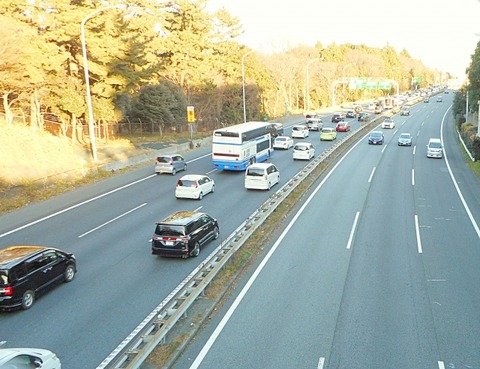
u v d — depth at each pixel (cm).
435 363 1121
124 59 4438
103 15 4234
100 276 1706
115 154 4238
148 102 6134
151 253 1947
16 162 3206
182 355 1159
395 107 10750
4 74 3475
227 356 1154
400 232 2153
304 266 1748
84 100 4428
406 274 1669
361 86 11412
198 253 1927
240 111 8006
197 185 2850
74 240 2133
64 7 3938
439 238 2067
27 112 4662
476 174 3600
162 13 6450
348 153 4650
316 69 11675
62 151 3791
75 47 4272
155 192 3080
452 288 1552
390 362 1126
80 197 2953
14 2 3706
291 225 2275
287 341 1223
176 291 1566
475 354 1159
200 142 5331
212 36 7675
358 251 1905
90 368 1127
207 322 1327
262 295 1503
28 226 2362
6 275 1404
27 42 3562
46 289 1542
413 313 1376
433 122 8044
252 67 8838
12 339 1266
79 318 1385
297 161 4222
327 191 3000
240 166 3666
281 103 10175
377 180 3347
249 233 1970
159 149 4772
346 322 1323
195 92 6906
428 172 3672
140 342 1131
